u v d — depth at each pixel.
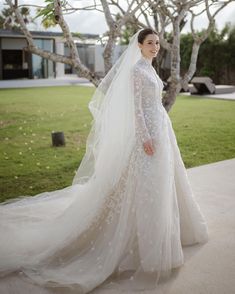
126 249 2.92
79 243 3.11
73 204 3.30
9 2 4.62
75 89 20.31
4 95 17.19
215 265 3.00
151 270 2.78
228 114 11.00
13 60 28.59
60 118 10.78
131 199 2.93
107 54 4.81
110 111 3.11
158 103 3.07
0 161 6.32
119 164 3.02
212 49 22.30
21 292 2.68
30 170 5.82
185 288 2.71
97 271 2.83
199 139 7.88
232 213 4.03
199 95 16.53
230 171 5.58
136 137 2.97
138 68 2.97
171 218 2.94
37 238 3.29
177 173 3.23
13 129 9.13
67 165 6.08
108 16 4.75
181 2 4.90
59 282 2.71
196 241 3.34
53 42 27.86
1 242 3.25
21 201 4.27
